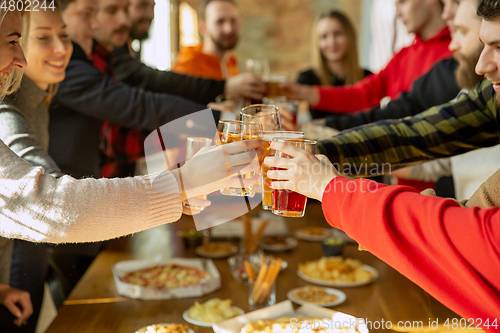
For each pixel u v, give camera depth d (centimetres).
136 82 215
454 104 108
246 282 144
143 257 166
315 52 320
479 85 106
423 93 179
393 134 108
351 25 309
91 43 189
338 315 110
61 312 119
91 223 71
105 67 210
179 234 197
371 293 134
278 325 104
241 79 210
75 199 71
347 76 314
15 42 83
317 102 241
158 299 130
